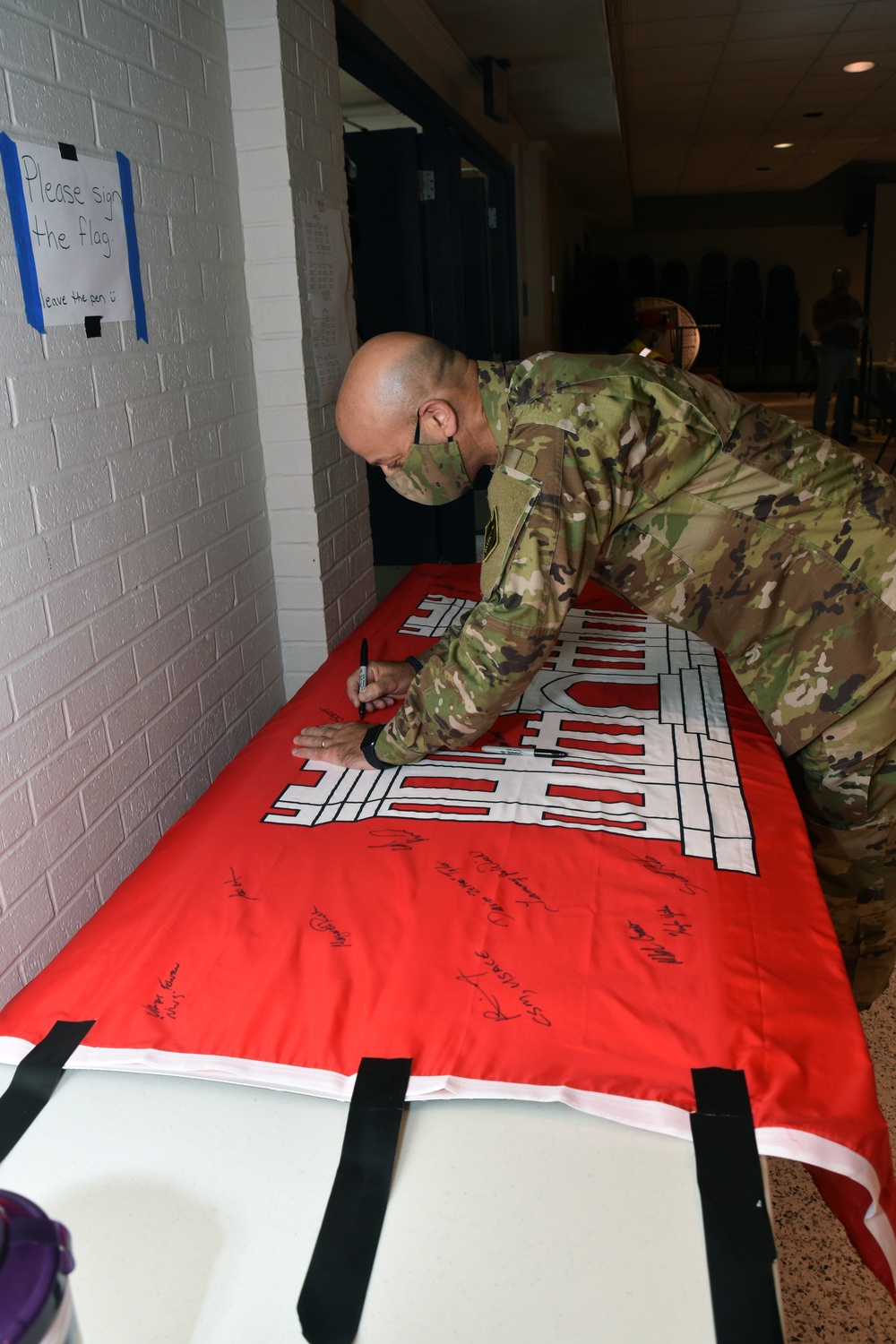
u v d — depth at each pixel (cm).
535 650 133
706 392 142
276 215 215
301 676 248
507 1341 71
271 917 120
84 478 157
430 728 145
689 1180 85
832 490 146
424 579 258
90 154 155
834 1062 96
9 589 138
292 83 213
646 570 151
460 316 456
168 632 188
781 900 121
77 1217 83
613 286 1310
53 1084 98
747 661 158
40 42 142
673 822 138
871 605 148
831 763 159
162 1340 72
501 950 112
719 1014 101
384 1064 97
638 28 570
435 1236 80
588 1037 100
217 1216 83
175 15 184
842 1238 155
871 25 575
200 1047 101
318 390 233
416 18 369
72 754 156
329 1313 73
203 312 199
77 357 154
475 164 544
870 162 1352
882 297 1158
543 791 147
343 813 143
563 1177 85
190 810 149
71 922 157
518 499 129
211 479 204
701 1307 74
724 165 1145
